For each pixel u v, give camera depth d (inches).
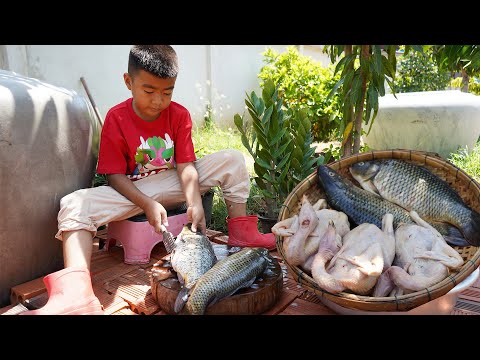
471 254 61.8
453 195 67.4
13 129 65.0
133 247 82.9
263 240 87.8
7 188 65.1
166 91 76.4
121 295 70.2
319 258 59.0
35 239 71.6
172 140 88.7
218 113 255.8
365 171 74.0
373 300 52.8
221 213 123.0
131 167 87.0
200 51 241.0
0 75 71.8
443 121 172.2
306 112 107.5
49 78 174.7
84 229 71.9
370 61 89.4
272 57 266.5
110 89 197.9
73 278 62.9
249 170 168.1
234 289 58.5
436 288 52.5
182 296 58.1
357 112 97.0
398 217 68.1
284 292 70.7
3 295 69.8
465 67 104.9
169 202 89.0
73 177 77.5
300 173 104.7
